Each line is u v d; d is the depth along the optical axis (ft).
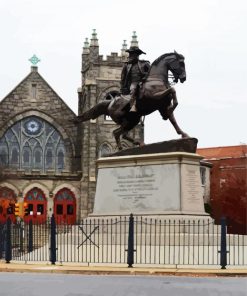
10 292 55.16
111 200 95.50
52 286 59.36
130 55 99.14
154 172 91.81
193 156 90.89
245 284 61.62
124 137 101.04
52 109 278.26
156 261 80.69
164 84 92.79
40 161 274.77
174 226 82.64
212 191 271.08
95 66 278.05
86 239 84.12
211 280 65.26
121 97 98.94
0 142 272.51
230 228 263.49
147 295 53.36
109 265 77.71
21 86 277.85
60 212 266.36
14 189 263.49
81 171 269.64
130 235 76.13
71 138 277.64
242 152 272.92
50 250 82.38
